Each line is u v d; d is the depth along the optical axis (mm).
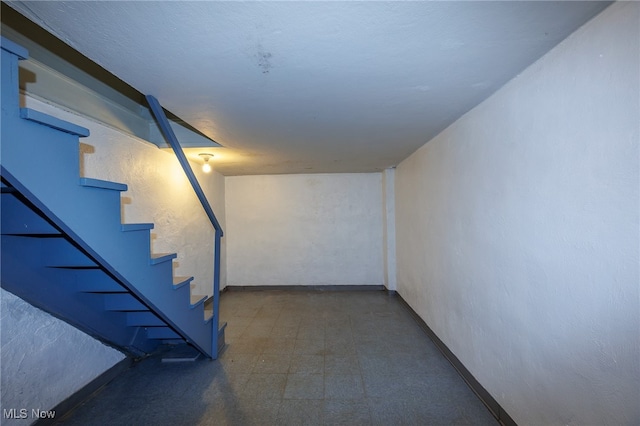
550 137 1352
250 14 1021
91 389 2158
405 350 2834
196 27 1087
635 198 994
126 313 2273
